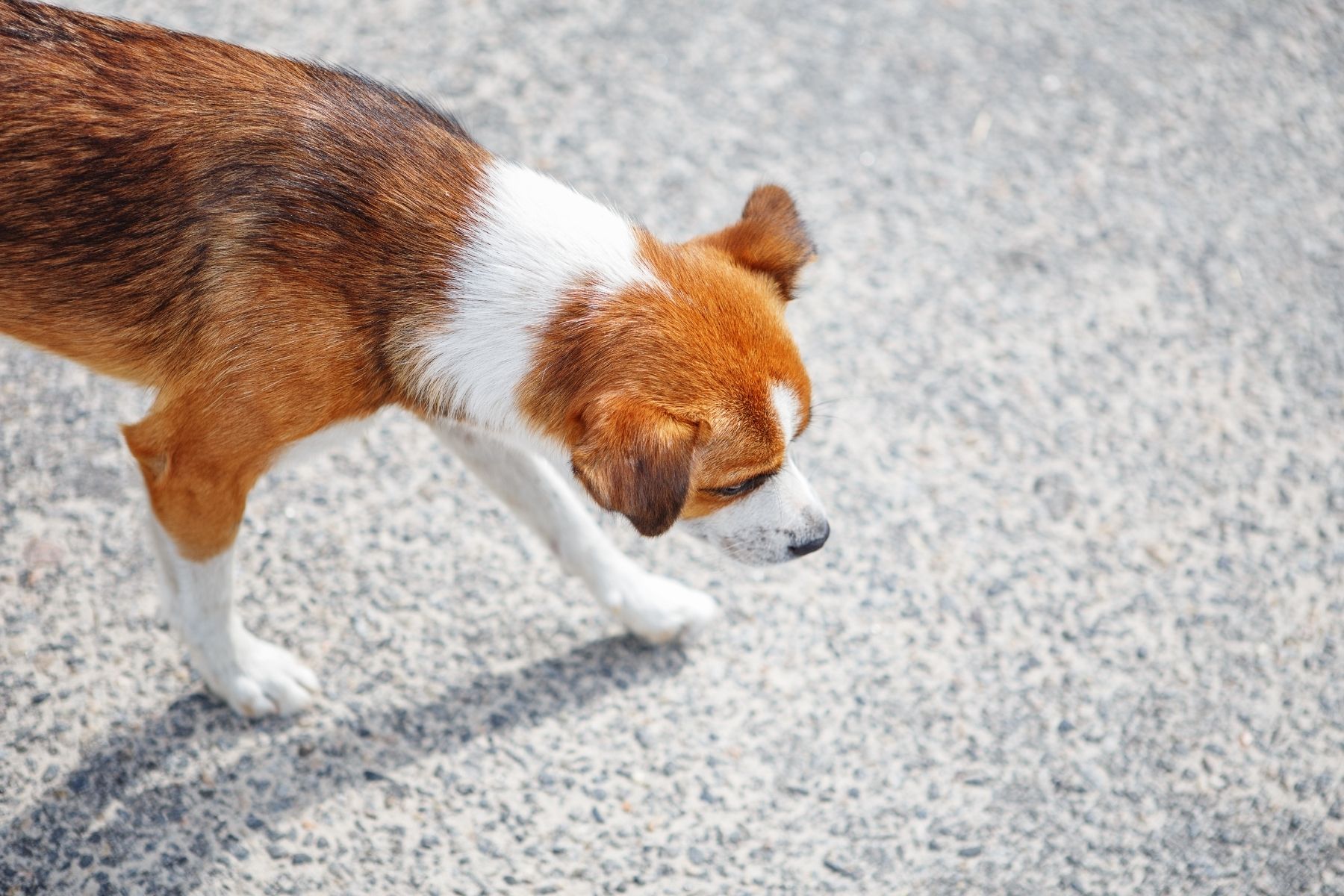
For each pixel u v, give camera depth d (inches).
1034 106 105.9
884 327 100.1
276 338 86.5
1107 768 92.6
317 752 91.2
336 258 86.7
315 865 89.7
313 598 93.7
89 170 86.3
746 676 93.6
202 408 87.1
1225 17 109.5
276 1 105.0
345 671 92.6
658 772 91.7
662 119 104.0
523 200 88.0
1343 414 99.7
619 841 90.7
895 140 104.4
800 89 105.3
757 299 88.0
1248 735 93.3
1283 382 100.2
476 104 103.4
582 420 86.6
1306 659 94.7
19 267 86.8
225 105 86.7
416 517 95.3
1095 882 90.8
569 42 105.6
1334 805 92.3
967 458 97.8
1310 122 106.8
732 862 90.5
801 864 90.7
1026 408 98.9
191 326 86.8
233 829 89.9
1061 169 104.4
